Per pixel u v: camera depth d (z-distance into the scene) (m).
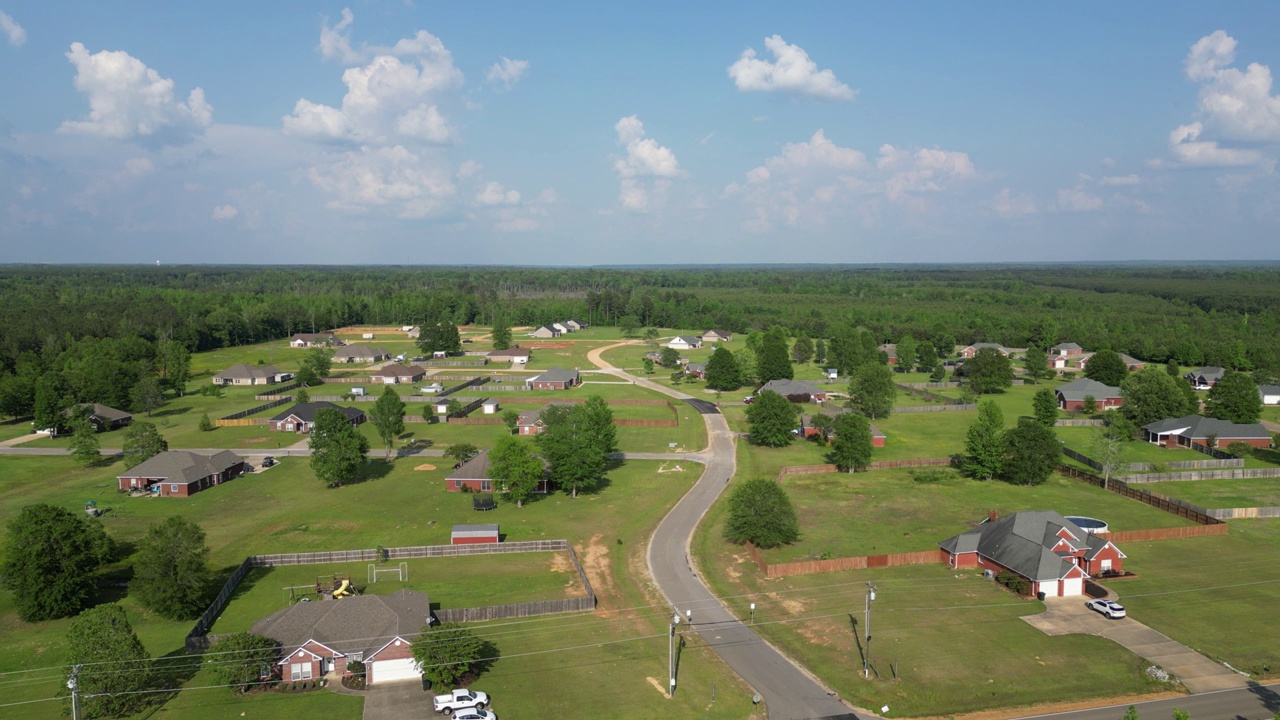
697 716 51.25
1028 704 52.41
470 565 76.94
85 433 114.75
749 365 195.12
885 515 91.69
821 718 51.12
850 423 110.25
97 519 89.88
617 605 68.06
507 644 61.00
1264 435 123.75
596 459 99.56
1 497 98.00
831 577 74.00
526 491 94.88
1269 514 91.75
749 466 113.19
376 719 51.12
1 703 52.53
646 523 89.19
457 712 50.34
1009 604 67.81
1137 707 51.91
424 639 55.03
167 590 63.53
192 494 100.00
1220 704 52.19
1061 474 110.81
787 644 60.88
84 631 52.81
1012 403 164.62
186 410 155.88
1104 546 74.94
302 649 56.03
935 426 141.75
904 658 58.47
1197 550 80.25
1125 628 63.09
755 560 77.81
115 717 51.31
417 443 126.00
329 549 81.19
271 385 187.75
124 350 187.62
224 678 53.72
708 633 62.81
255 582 72.56
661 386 183.88
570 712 51.72
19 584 64.50
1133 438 131.75
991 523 80.81
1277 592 69.75
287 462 115.44
